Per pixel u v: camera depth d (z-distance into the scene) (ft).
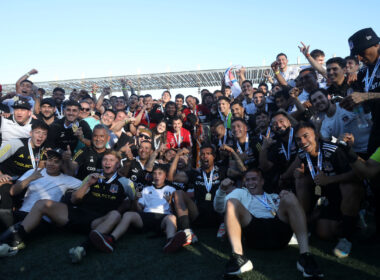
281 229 10.18
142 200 14.11
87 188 12.64
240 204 10.18
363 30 12.58
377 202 11.30
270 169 15.39
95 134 16.19
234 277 8.49
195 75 53.78
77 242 12.03
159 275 8.89
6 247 10.46
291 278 8.40
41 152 15.75
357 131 13.05
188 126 27.50
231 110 21.06
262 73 47.91
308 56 18.61
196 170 15.94
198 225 14.38
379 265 9.15
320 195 12.17
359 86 13.79
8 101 23.85
